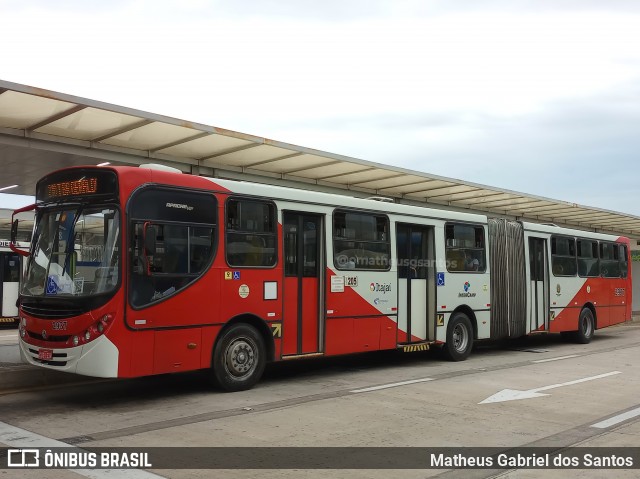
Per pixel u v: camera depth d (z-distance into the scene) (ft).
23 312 28.19
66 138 40.42
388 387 31.96
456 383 33.42
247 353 30.83
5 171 46.75
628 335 68.64
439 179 56.18
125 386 31.89
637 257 114.52
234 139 41.45
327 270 34.55
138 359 26.20
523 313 49.70
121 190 26.43
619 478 17.61
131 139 41.24
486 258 46.26
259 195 31.76
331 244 34.94
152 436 21.54
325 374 36.78
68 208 28.09
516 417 25.13
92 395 29.37
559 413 25.98
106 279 26.00
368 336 36.81
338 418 24.57
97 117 36.40
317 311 34.37
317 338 34.19
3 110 35.06
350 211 36.29
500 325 47.21
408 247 40.55
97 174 27.30
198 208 29.09
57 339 26.45
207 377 33.91
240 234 30.76
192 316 28.32
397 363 42.14
